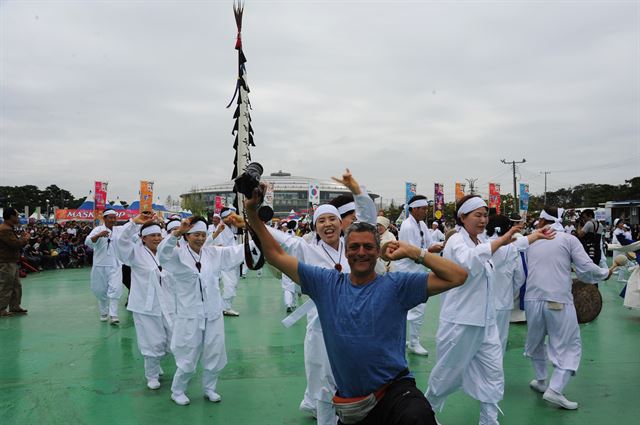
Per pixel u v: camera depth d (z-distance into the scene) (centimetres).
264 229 273
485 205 439
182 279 487
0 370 600
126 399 504
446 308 416
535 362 520
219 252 514
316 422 444
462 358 407
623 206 2881
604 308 984
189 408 479
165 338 553
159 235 574
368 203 371
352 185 366
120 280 882
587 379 555
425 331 807
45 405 486
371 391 254
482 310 402
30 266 1677
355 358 251
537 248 503
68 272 1725
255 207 265
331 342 260
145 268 557
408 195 2317
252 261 298
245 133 581
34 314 966
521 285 562
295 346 702
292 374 579
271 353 666
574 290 658
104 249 879
